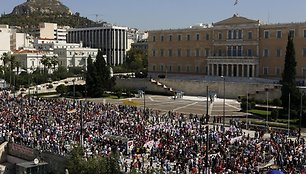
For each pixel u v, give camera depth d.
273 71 134.12
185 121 75.56
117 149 52.97
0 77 164.12
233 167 43.84
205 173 42.88
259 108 96.75
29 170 56.66
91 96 129.62
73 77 181.88
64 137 59.44
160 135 58.75
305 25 125.44
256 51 138.12
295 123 78.62
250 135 65.81
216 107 104.12
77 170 48.22
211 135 58.06
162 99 123.62
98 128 63.28
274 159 48.03
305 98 86.31
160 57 167.12
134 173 42.94
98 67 131.38
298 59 127.25
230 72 143.62
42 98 113.69
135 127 63.78
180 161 47.62
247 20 140.12
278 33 132.50
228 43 145.38
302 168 43.25
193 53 156.00
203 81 131.75
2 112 80.06
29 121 70.69
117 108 90.94
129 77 161.25
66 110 82.62
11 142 65.94
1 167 61.97
